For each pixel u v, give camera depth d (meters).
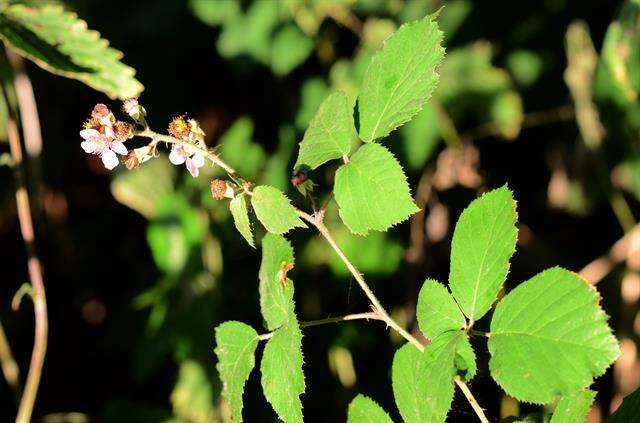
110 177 1.94
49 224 1.89
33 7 1.09
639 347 1.42
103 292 1.95
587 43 1.44
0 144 1.50
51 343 1.89
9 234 1.89
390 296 1.55
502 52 1.57
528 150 1.67
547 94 1.58
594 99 1.40
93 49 1.10
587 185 1.60
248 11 1.63
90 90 1.83
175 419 1.60
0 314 1.87
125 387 1.86
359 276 0.98
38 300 1.25
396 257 1.54
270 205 0.97
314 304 1.56
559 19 1.56
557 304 0.91
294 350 0.96
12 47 1.07
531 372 0.90
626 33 1.17
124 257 1.96
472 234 0.95
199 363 1.59
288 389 0.96
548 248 1.64
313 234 1.53
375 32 1.54
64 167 1.90
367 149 0.96
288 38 1.59
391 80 0.97
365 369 1.57
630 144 1.36
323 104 0.98
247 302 1.61
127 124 0.99
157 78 1.75
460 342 0.93
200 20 1.74
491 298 0.94
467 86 1.54
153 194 1.67
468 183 1.58
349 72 1.54
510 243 0.93
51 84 1.82
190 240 1.62
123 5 1.74
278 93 1.70
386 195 0.94
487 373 1.33
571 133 1.62
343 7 1.56
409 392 0.97
